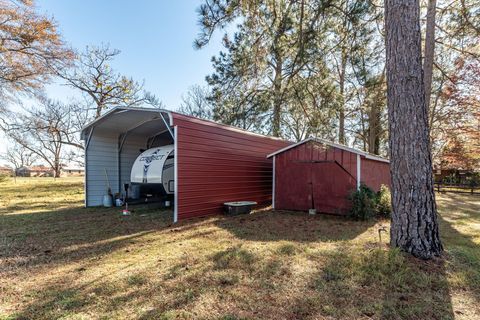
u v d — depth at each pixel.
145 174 8.22
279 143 10.63
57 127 16.17
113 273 3.09
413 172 3.57
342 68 10.64
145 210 7.94
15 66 12.07
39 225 5.77
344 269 3.15
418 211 3.52
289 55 8.12
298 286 2.76
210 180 7.21
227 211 7.49
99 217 6.75
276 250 3.94
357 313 2.27
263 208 8.74
